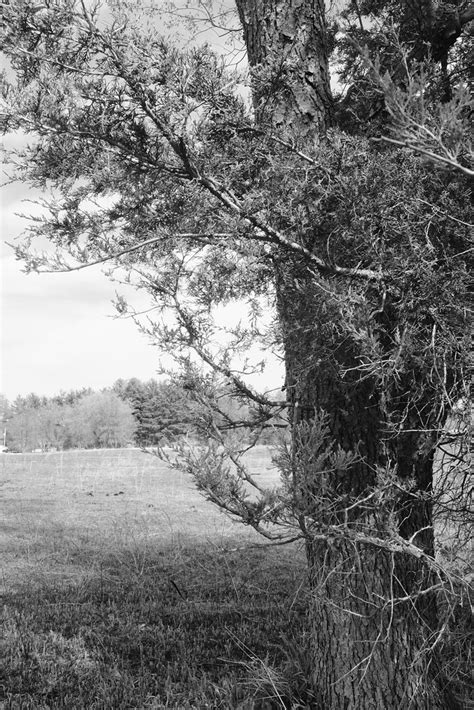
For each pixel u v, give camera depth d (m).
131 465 26.84
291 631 5.84
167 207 3.10
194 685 4.84
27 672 5.14
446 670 4.16
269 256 3.04
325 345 3.32
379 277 2.86
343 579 3.88
